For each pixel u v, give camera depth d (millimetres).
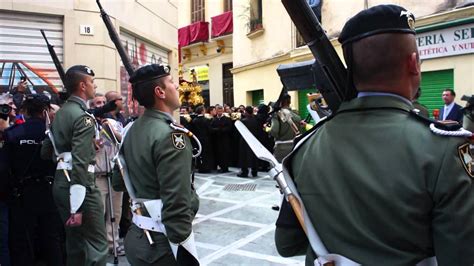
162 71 2268
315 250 1145
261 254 4406
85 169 3100
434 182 984
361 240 1054
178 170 2066
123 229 5117
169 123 2184
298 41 13422
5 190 3568
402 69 1120
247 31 16234
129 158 2244
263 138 9555
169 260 2100
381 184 1036
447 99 7371
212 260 4246
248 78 16312
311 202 1182
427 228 1008
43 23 6801
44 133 3627
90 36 7207
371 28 1111
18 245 3598
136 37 9055
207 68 21156
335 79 1278
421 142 1030
